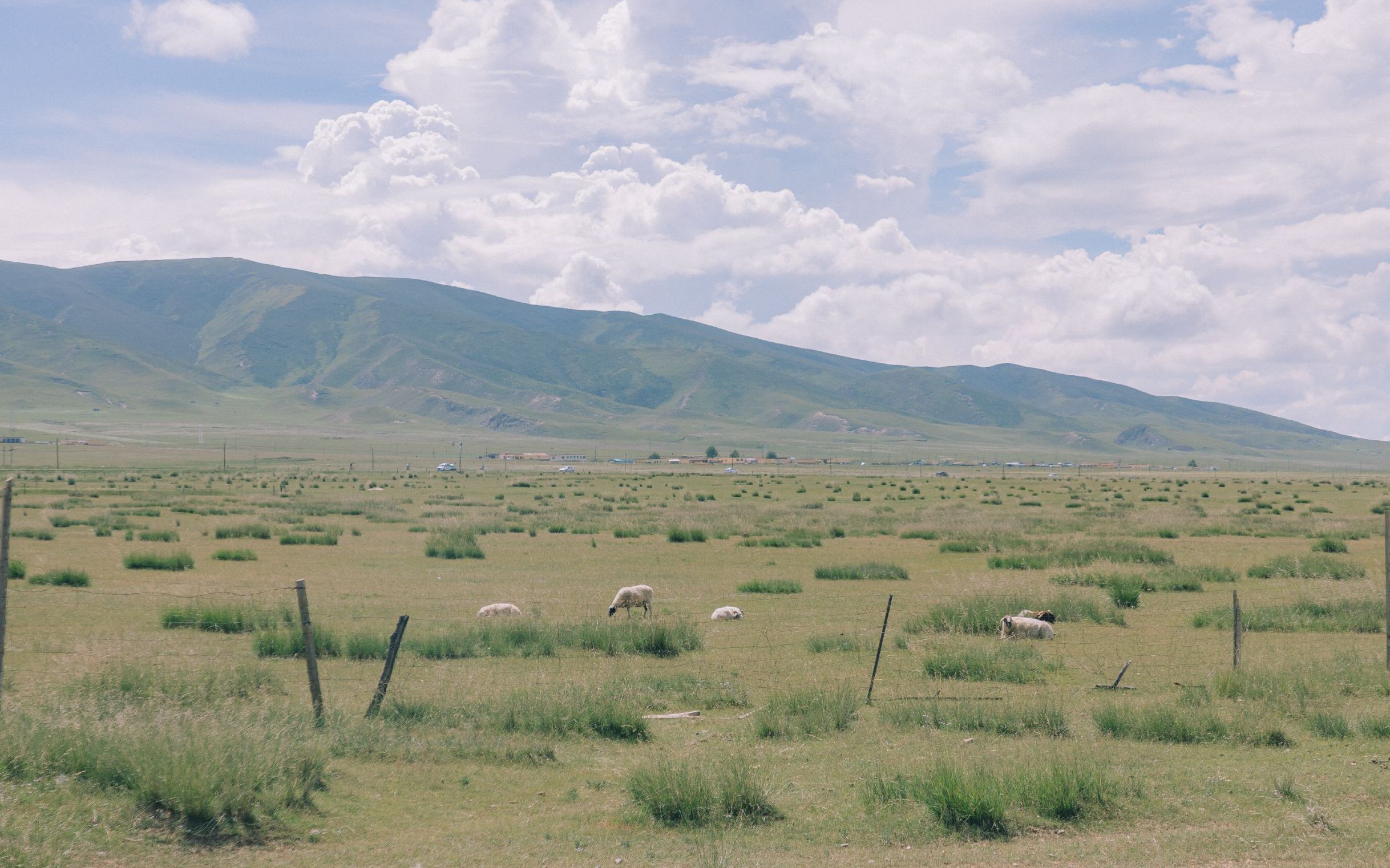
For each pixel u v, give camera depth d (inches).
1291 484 6328.7
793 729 612.4
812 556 1889.8
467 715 615.5
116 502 3112.7
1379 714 626.5
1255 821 446.3
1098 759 528.1
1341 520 2691.9
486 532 2340.1
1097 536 2283.5
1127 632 1004.6
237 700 618.2
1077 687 751.7
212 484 4953.3
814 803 473.1
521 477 6958.7
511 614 1107.3
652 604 1207.6
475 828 433.7
